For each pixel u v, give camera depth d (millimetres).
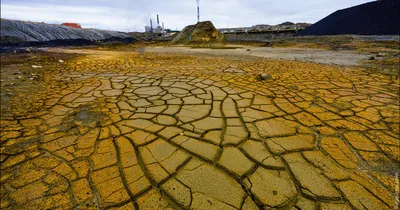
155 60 6453
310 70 4637
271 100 2639
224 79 3764
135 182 1269
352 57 7180
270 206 1119
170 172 1354
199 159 1483
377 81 3602
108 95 2865
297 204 1133
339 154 1538
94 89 3152
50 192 1191
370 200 1147
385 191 1204
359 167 1403
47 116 2162
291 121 2053
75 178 1294
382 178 1304
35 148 1601
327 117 2139
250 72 4441
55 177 1303
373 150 1582
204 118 2121
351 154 1538
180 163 1441
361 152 1560
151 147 1619
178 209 1099
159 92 2992
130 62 5996
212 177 1314
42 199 1146
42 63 5574
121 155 1520
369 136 1773
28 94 2875
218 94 2877
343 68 4895
